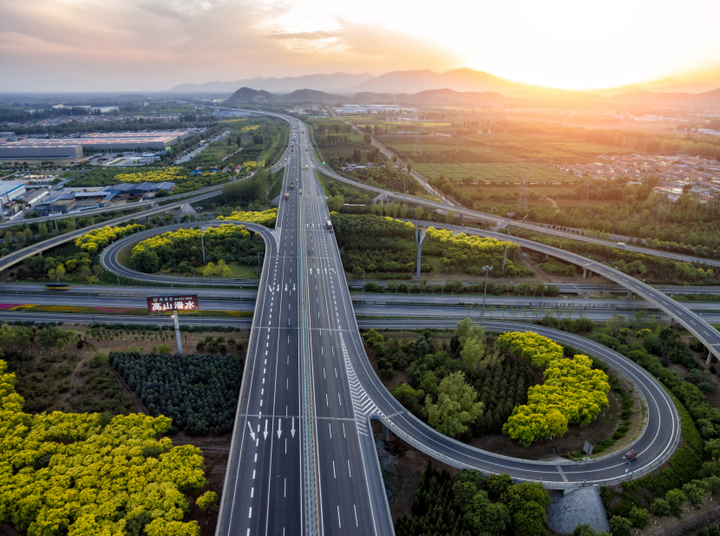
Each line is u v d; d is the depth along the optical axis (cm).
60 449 11500
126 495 10181
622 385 15462
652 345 17762
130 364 15500
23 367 15525
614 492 11006
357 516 9975
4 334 16188
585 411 13350
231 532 9488
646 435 12862
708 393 15262
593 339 18050
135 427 12300
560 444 13100
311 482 10731
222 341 17325
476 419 13375
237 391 14375
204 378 14962
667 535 10419
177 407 13612
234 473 10912
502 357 16212
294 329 17150
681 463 11969
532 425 12731
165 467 10956
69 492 10162
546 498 10531
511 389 14575
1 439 11781
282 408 13075
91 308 19988
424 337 17588
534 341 16562
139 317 19350
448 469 11969
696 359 17100
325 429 12412
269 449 11619
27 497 9950
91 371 15488
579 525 10194
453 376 14212
